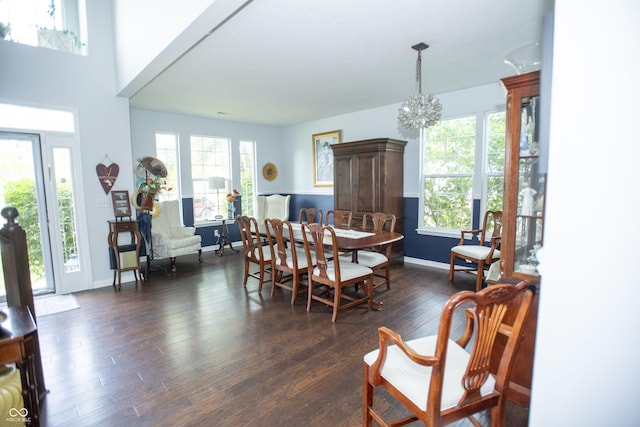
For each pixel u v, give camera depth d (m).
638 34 0.54
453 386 1.34
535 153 1.78
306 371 2.25
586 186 0.59
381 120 5.41
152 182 4.65
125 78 3.76
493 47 3.02
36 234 3.78
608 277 0.58
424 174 5.09
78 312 3.30
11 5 3.66
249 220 3.77
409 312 3.22
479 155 4.41
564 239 0.61
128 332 2.85
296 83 4.06
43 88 3.67
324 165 6.43
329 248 3.54
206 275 4.61
